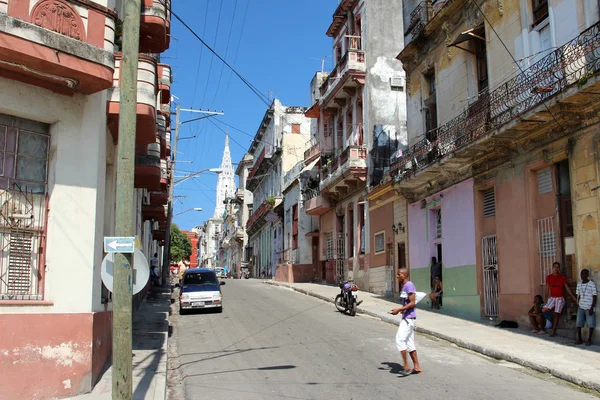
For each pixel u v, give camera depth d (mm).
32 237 8281
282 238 44656
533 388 8562
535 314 13367
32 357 7730
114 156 11945
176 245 77875
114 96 10359
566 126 12516
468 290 17031
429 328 14414
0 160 8086
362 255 27109
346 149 26750
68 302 8375
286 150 45469
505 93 14383
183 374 10125
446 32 19094
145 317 17297
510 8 15242
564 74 11953
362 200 27109
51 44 7953
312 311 19609
